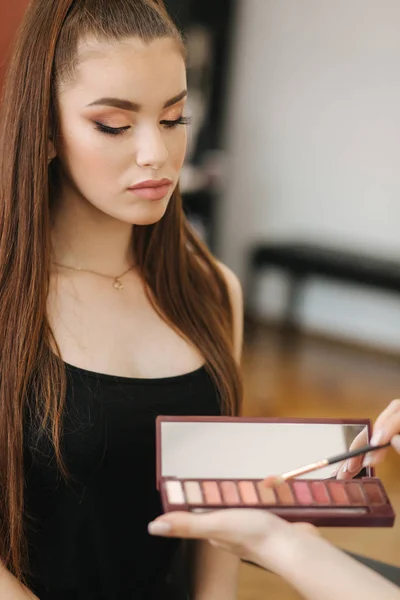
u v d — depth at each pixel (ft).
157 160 3.33
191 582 4.16
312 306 14.87
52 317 3.74
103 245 3.88
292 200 14.87
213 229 15.15
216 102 14.71
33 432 3.53
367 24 13.41
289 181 14.83
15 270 3.60
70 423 3.56
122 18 3.29
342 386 12.35
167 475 2.97
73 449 3.56
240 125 15.23
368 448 3.02
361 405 11.62
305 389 12.09
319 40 13.98
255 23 14.66
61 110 3.40
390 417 3.06
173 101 3.36
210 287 4.37
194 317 4.14
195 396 3.91
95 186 3.43
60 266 3.86
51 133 3.51
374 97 13.56
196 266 4.33
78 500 3.63
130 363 3.80
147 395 3.73
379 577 2.68
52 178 3.76
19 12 6.68
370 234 14.05
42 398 3.54
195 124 14.55
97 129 3.34
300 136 14.52
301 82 14.33
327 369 13.09
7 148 3.55
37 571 3.72
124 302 3.94
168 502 2.82
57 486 3.59
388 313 14.01
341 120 14.01
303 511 2.83
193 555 4.19
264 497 2.88
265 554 2.72
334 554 2.70
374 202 13.89
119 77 3.25
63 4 3.35
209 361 4.03
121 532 3.81
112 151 3.35
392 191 13.65
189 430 3.03
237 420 3.07
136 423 3.69
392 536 8.06
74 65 3.31
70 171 3.51
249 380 12.23
